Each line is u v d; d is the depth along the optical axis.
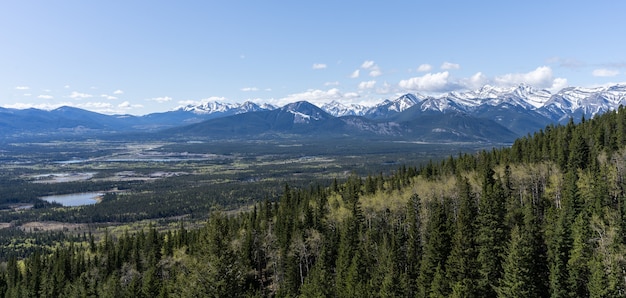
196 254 78.25
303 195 178.75
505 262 91.62
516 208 118.19
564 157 146.50
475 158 178.25
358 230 132.62
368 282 104.00
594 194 110.56
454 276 94.00
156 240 158.62
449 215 113.88
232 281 62.78
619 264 80.12
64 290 135.75
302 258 127.81
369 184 175.25
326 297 103.50
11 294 141.00
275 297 116.25
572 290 84.50
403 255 114.75
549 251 94.94
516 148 169.38
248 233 131.12
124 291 125.25
